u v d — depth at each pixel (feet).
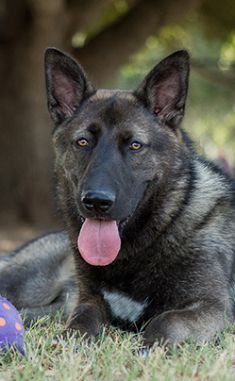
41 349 16.67
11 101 63.21
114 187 18.20
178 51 19.89
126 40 63.26
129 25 62.90
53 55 20.88
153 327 17.94
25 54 61.21
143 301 19.98
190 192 20.35
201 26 73.56
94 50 63.00
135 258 19.77
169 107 20.16
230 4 67.87
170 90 20.12
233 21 70.33
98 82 63.93
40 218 63.93
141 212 19.58
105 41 63.10
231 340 18.10
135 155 19.17
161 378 14.48
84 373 14.89
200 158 22.12
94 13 58.80
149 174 19.35
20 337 16.34
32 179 63.62
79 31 60.49
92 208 18.16
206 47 83.92
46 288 24.72
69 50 61.87
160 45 79.87
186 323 18.20
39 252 25.25
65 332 18.29
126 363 15.93
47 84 21.04
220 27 71.87
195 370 15.03
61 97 20.97
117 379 14.71
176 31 76.33
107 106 19.70
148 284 19.81
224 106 108.58
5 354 15.99
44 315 22.56
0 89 63.26
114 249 18.42
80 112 20.21
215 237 20.11
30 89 62.13
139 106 19.89
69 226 20.74
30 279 24.93
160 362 15.47
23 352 16.20
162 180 19.77
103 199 17.90
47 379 14.51
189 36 81.10
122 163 18.86
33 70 61.52
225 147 130.00
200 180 20.92
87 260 18.37
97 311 19.79
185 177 20.27
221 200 21.07
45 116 63.36
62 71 20.85
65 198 20.56
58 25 58.59
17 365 15.58
